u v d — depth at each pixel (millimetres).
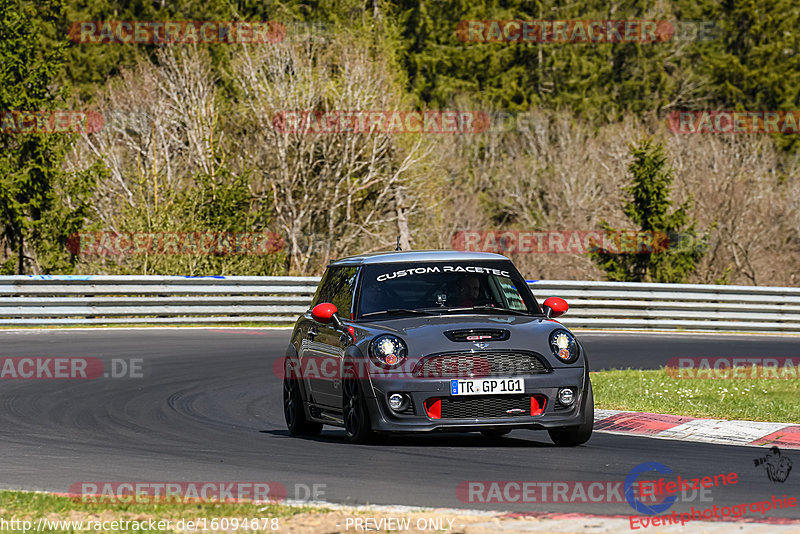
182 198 117875
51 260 114438
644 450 32938
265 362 61344
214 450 33250
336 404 34906
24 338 70500
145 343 69375
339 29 170500
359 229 153250
